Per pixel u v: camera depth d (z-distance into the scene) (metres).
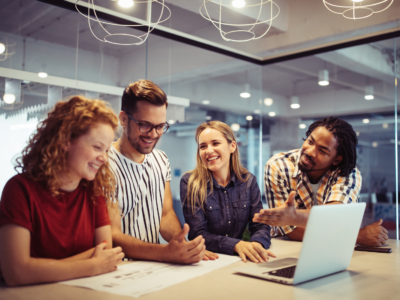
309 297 0.78
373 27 2.52
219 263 1.11
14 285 0.83
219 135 1.49
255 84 3.50
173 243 1.08
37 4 2.09
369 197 3.10
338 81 3.24
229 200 1.53
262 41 3.13
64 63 2.24
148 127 1.22
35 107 2.12
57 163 0.90
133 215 1.37
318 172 1.69
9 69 2.03
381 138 3.01
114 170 1.29
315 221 0.85
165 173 1.49
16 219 0.86
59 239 0.97
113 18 2.36
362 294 0.82
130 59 2.55
